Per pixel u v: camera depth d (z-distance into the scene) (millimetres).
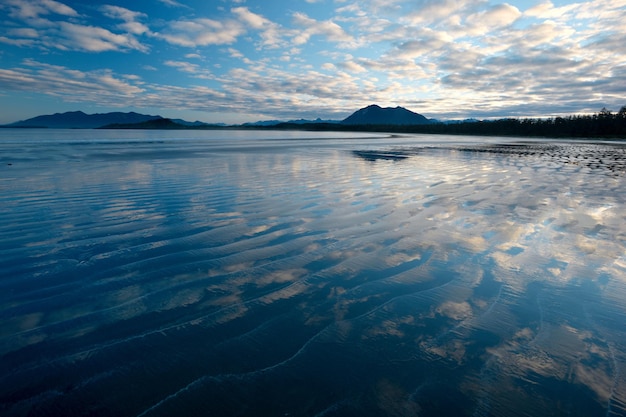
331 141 40000
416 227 5863
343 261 4410
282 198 8109
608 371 2432
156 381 2293
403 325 3004
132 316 3090
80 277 3873
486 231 5660
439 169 13852
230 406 2082
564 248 4895
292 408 2082
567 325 3010
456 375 2393
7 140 35719
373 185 9953
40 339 2738
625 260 4457
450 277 3965
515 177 11695
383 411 2068
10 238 5168
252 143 32969
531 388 2271
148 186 9547
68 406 2068
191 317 3084
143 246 4879
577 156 20969
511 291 3635
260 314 3154
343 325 2996
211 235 5375
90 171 12391
